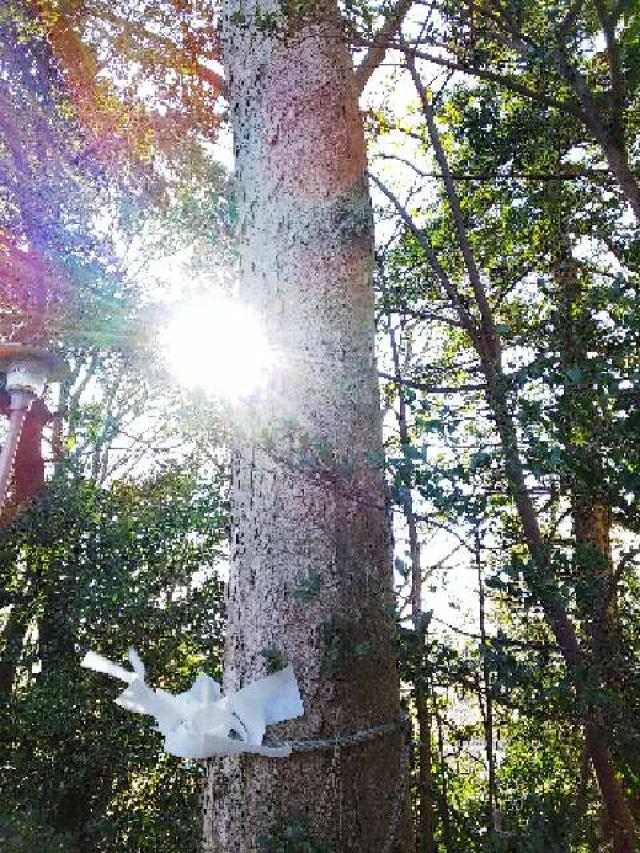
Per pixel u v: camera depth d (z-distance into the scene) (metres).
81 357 8.80
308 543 2.62
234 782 2.46
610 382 1.86
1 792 5.99
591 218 4.10
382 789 2.47
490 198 4.68
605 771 3.33
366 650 2.43
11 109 8.09
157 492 7.51
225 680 2.67
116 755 6.07
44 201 8.02
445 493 2.12
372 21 2.81
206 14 6.95
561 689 2.08
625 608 2.72
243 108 3.38
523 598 2.20
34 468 8.05
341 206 3.10
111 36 7.46
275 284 3.02
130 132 8.11
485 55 2.90
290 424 2.78
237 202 3.31
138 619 6.68
